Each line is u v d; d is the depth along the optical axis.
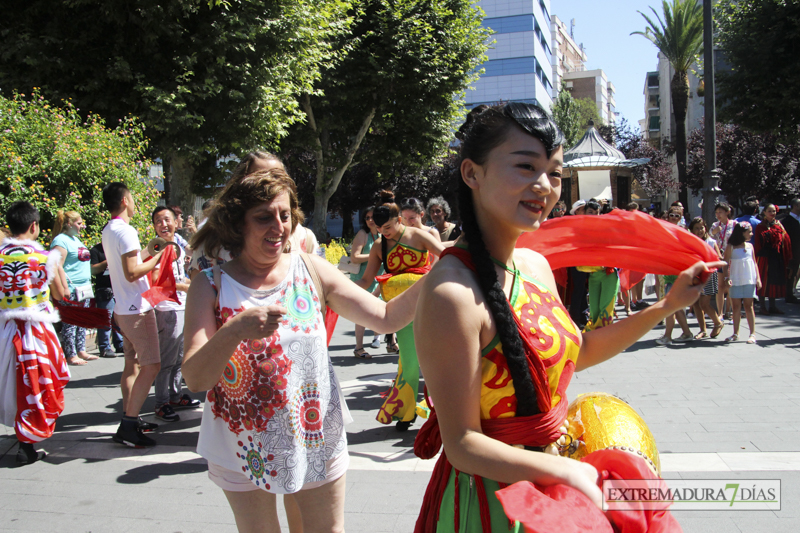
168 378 5.17
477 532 1.35
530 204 1.30
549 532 1.04
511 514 1.08
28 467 4.14
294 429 1.97
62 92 12.06
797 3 17.16
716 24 19.66
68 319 4.65
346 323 10.76
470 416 1.24
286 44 13.63
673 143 36.94
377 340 8.30
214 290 2.05
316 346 2.06
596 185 17.77
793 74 17.72
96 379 6.66
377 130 23.95
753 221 10.66
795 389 5.35
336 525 2.11
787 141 19.28
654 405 5.04
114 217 4.55
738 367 6.27
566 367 1.42
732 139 27.75
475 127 1.35
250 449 1.97
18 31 11.97
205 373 1.75
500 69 53.28
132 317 4.42
